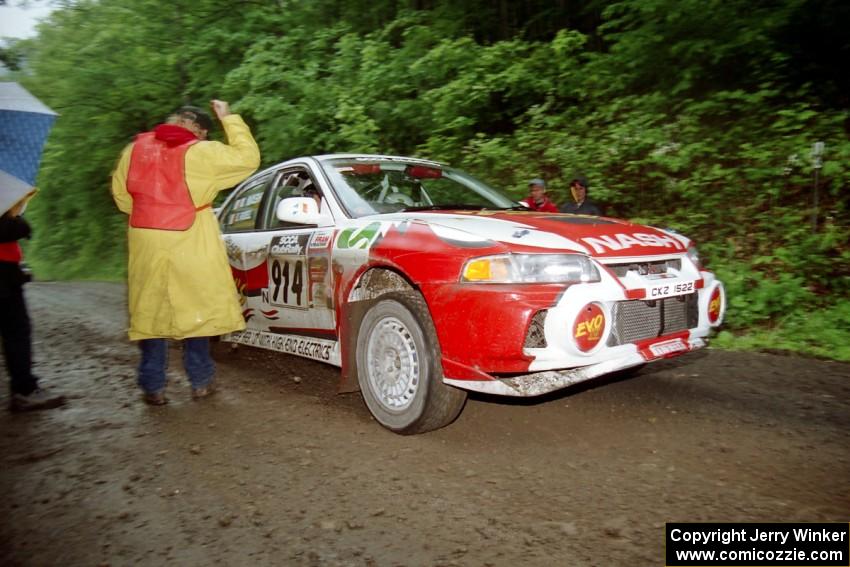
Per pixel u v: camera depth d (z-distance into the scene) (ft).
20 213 14.02
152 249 13.35
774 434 11.55
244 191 17.98
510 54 32.96
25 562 8.19
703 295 12.46
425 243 11.55
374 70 33.50
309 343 14.40
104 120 46.16
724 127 28.22
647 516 8.77
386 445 11.59
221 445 11.95
